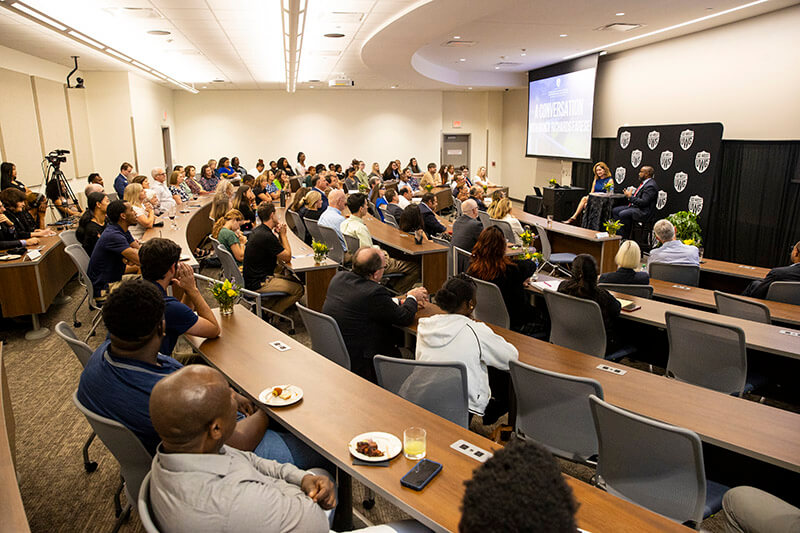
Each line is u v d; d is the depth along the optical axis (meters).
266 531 1.36
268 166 16.80
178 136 16.17
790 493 2.34
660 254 5.09
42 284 4.93
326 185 8.65
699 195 8.44
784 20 7.29
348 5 6.13
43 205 6.49
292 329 5.00
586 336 3.40
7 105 7.96
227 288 3.25
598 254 6.85
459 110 17.59
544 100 13.02
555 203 11.34
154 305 1.91
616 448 2.01
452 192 12.49
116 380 1.88
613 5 7.08
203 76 12.56
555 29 8.54
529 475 0.80
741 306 3.57
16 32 7.04
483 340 2.60
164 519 1.35
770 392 3.49
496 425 3.41
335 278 3.28
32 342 4.77
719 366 2.94
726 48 8.23
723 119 8.40
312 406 2.12
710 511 2.01
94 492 2.75
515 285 3.83
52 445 3.17
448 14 6.21
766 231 7.77
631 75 10.37
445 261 5.87
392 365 2.39
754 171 7.89
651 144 9.38
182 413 1.36
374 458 1.73
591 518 1.48
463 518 0.82
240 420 2.12
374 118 17.05
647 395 2.34
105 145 11.52
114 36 7.71
